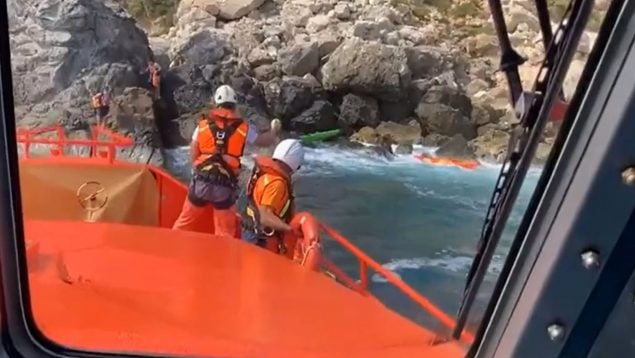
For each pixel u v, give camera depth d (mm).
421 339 2281
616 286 1386
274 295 2727
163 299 2463
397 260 2684
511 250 1482
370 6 18812
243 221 4973
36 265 2152
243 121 5328
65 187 3416
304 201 4758
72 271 2463
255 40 20062
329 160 5148
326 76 20125
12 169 1541
